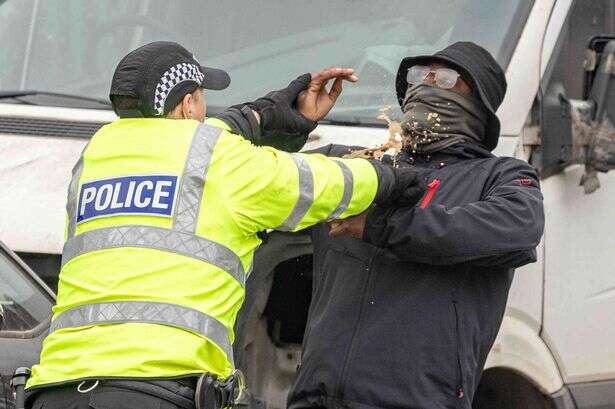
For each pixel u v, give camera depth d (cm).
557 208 1652
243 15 1738
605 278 1698
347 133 1594
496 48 1648
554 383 1652
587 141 1647
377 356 1198
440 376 1190
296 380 1259
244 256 1132
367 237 1184
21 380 1131
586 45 1706
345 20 1719
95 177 1140
